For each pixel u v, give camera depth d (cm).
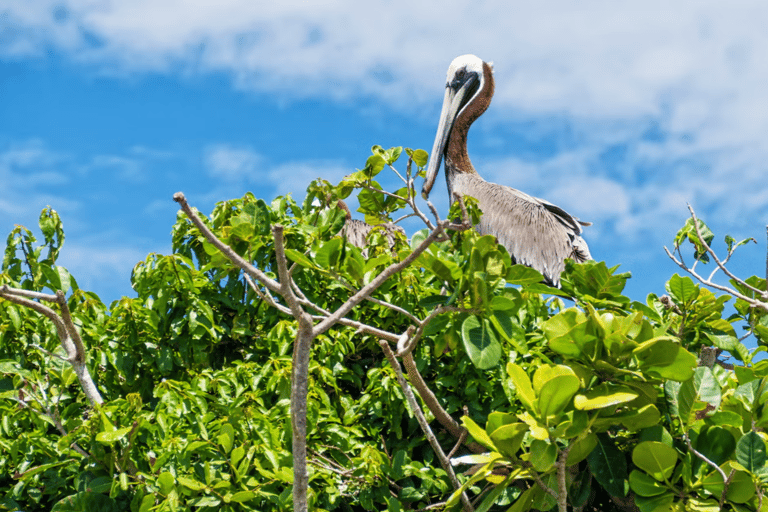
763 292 1004
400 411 966
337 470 869
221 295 1137
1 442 912
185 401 927
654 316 959
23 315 1079
